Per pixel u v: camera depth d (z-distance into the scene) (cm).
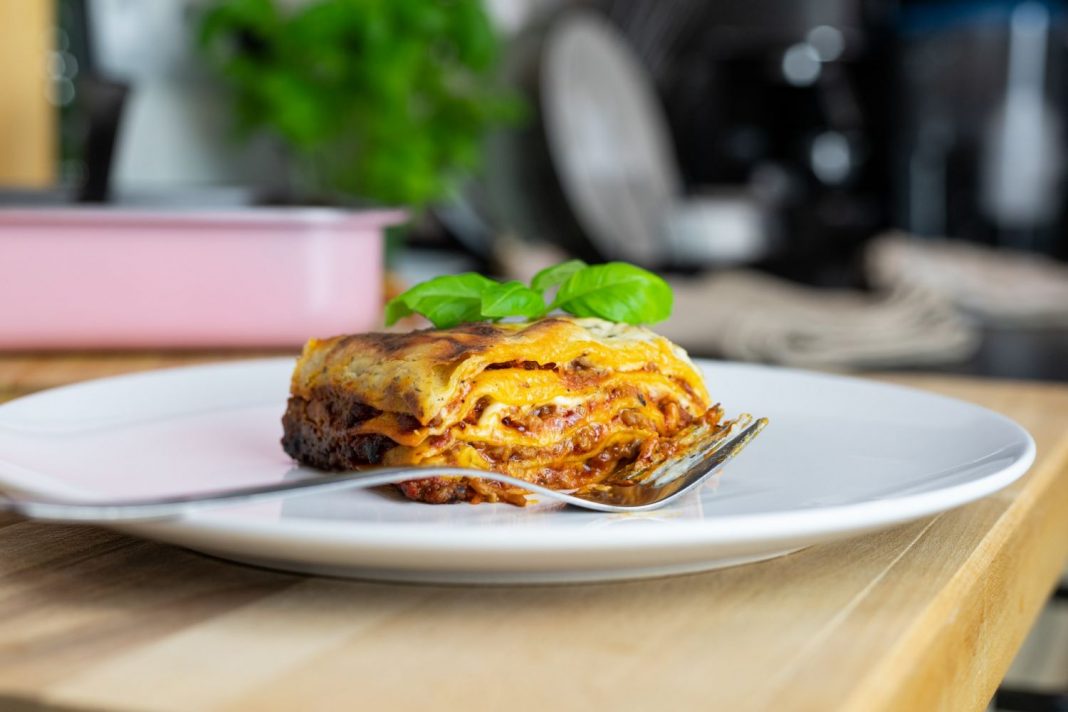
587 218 139
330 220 66
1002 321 109
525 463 42
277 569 36
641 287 46
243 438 47
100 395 48
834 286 146
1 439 42
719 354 85
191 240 65
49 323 65
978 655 38
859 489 41
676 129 184
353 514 39
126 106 74
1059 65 179
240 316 66
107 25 115
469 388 42
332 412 44
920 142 187
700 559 34
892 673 31
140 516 32
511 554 32
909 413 48
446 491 41
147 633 32
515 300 44
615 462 44
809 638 32
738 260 154
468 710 29
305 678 30
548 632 33
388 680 30
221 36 122
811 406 50
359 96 107
